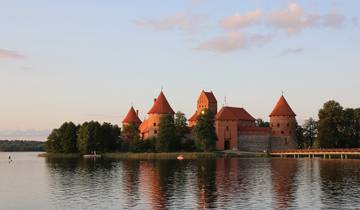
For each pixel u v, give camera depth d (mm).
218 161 124250
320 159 127500
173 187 62344
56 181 72562
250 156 153125
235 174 80000
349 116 151625
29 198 54750
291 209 45719
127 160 136000
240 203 49125
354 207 46094
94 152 169000
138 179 73438
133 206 48250
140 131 195625
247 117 192500
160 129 160625
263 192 56500
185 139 169875
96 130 170000
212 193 56188
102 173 86000
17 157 196750
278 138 179625
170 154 151000
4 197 55781
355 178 70062
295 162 113562
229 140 173875
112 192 58062
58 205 49656
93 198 53562
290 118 180375
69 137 182875
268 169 90500
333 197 51875
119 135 186625
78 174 84938
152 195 55125
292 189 58781
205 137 156750
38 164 124250
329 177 72062
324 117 151875
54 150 187500
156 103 182500
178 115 168250
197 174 81000
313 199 50844
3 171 97562
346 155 123812
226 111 176000
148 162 122438
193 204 48812
